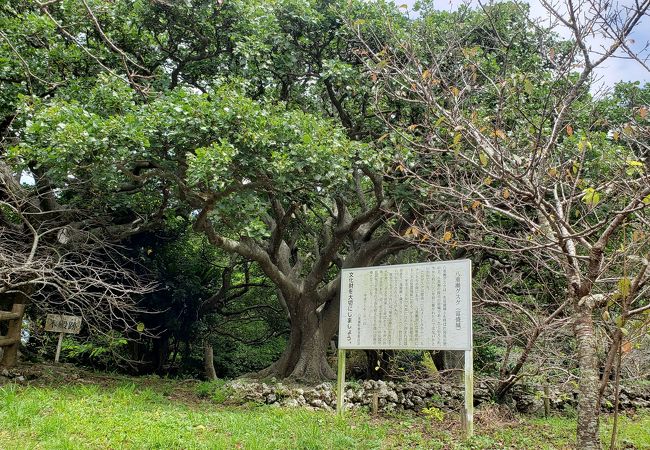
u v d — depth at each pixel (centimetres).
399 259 1403
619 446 645
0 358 1000
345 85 1022
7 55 912
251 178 863
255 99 1057
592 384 470
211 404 909
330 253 1124
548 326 769
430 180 739
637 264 528
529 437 723
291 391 939
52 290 1106
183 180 925
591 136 738
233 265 1455
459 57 797
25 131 819
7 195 998
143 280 1298
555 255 571
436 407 920
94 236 1047
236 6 955
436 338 750
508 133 737
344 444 609
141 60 1037
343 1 997
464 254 1155
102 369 1330
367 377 1319
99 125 776
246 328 1709
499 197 520
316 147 814
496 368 1144
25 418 603
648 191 431
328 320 1172
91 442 545
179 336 1434
